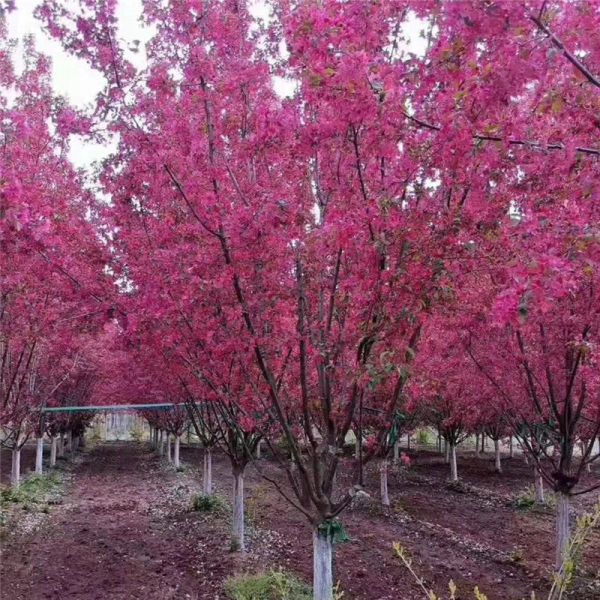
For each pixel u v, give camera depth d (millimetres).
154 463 21641
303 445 5137
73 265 4914
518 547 10383
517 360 7141
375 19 3143
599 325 5777
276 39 4914
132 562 9016
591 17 2744
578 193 3240
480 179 3412
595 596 7891
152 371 7246
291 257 4117
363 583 8211
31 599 7367
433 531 11305
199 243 4445
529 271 2584
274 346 4445
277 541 10266
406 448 27141
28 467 19156
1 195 3072
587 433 10914
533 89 3428
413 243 3520
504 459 23453
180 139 4285
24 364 9336
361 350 3975
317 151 3922
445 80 2910
